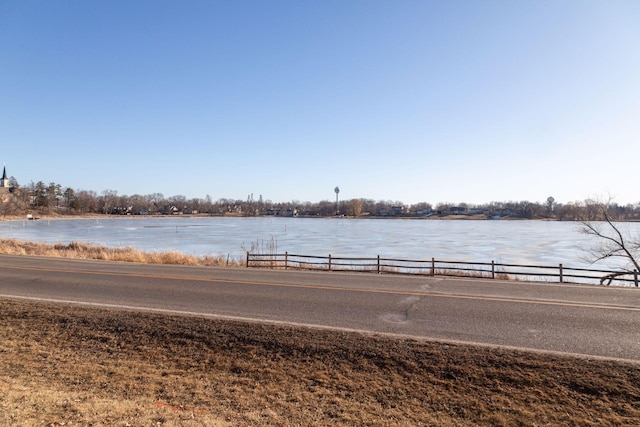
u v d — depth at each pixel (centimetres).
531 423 463
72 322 816
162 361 645
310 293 1130
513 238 5769
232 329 757
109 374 595
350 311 915
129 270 1623
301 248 4034
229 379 581
